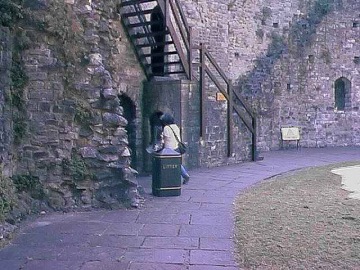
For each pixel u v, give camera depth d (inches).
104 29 376.2
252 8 779.4
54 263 200.5
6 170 280.2
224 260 202.8
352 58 865.5
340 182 415.2
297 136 808.9
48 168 302.7
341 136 856.3
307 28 838.5
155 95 475.8
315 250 211.9
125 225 263.3
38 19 305.3
